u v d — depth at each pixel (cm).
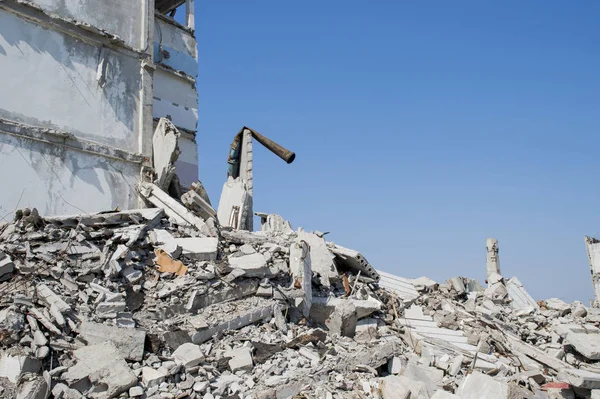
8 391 766
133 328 1002
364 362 1216
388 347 1299
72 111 1639
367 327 1363
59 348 890
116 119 1756
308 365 1123
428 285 1909
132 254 1188
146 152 1814
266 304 1253
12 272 1017
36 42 1580
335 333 1330
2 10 1514
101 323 977
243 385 990
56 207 1559
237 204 1828
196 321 1105
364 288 1612
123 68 1802
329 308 1393
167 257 1216
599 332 1653
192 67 2462
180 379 939
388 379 1089
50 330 902
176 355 987
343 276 1619
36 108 1555
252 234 1596
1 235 1109
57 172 1577
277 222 2019
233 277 1241
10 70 1512
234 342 1122
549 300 2002
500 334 1623
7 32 1519
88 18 1717
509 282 2120
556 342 1634
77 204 1608
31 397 762
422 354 1398
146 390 880
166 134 1809
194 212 1630
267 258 1380
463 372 1330
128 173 1755
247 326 1195
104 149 1694
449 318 1666
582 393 1261
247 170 2194
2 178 1457
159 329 1055
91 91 1698
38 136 1541
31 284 998
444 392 995
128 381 857
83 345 921
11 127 1484
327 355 1178
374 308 1478
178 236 1355
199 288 1180
